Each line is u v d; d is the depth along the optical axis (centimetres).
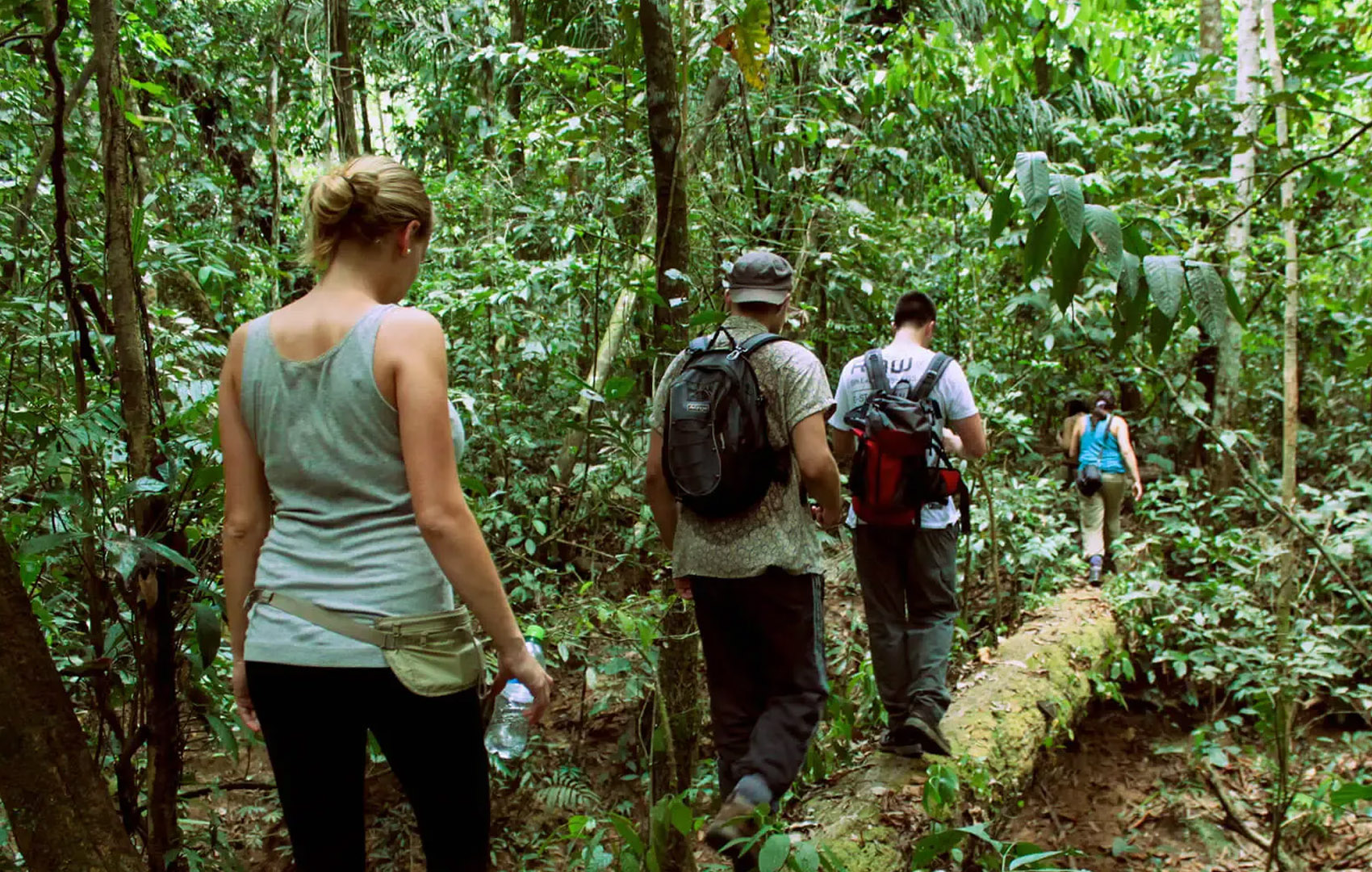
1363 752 461
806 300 615
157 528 195
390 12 762
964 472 514
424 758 153
